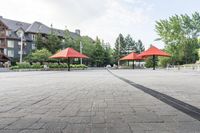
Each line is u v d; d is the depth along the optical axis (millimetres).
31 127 3291
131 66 56438
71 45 71625
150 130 3129
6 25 64438
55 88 8758
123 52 108375
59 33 83438
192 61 63281
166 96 6434
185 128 3225
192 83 10680
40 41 63469
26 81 12672
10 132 3057
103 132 3041
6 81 12727
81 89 8336
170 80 12750
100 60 79750
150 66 66812
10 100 5832
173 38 60438
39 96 6543
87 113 4242
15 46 69188
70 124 3455
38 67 42312
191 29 63250
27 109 4645
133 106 4953
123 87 8977
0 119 3787
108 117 3916
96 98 6125
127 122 3570
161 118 3832
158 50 38938
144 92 7398
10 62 62906
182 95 6617
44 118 3852
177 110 4508
